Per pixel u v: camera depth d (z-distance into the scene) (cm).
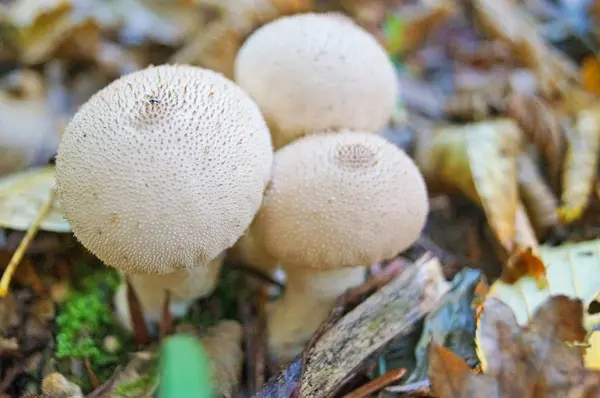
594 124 23
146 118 15
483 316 16
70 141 15
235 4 28
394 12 31
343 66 18
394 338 17
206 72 16
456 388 15
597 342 16
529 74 28
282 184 17
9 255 19
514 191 21
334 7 31
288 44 18
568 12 32
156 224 15
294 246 16
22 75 25
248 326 19
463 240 22
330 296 18
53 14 25
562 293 17
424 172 23
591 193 22
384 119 19
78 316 18
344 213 16
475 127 23
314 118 18
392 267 19
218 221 15
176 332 18
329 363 17
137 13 28
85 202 15
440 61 30
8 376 17
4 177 21
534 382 15
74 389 17
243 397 17
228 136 15
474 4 30
